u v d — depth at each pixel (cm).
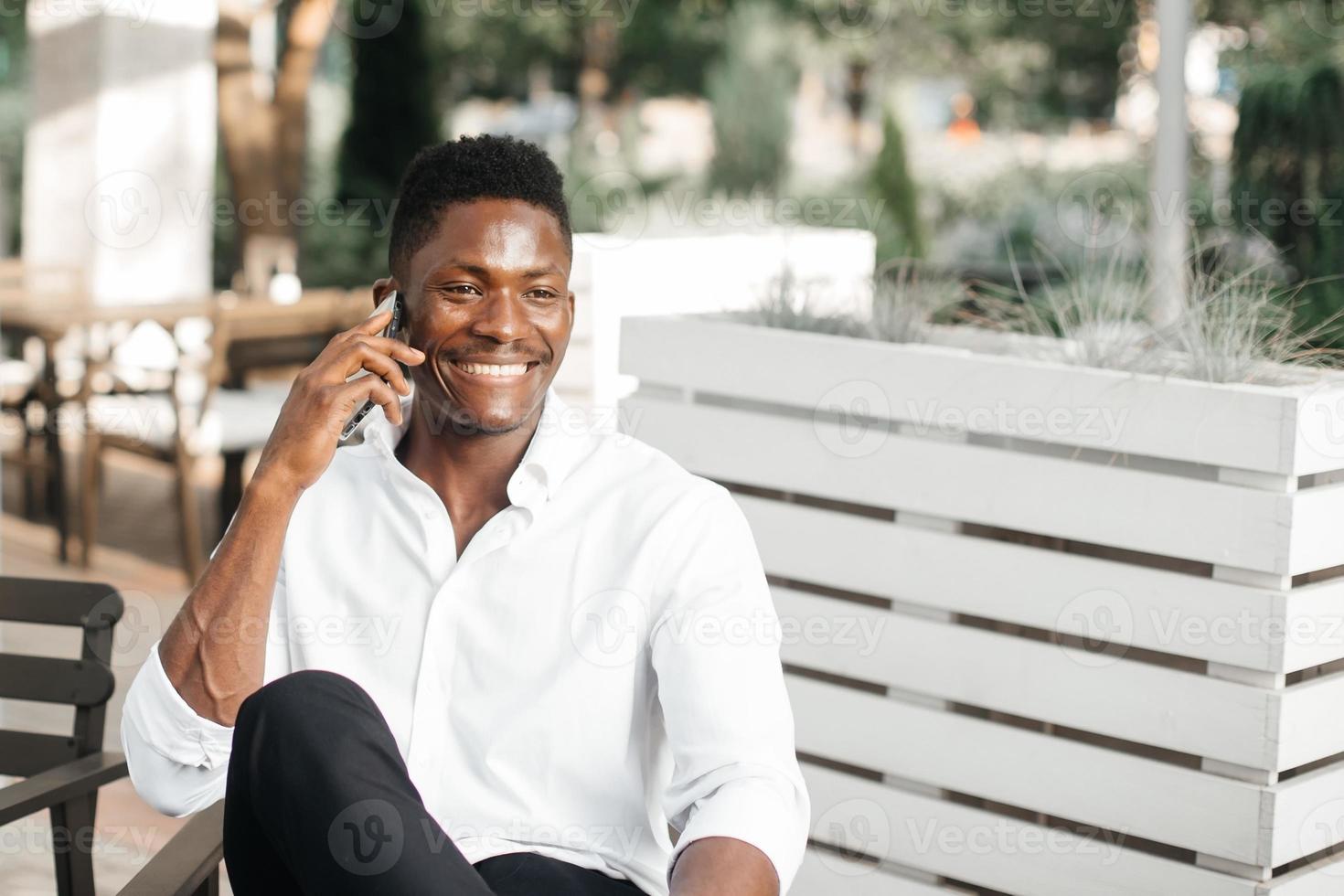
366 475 185
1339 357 229
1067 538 215
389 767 148
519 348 177
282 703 149
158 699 168
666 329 258
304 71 861
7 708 381
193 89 632
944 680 227
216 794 179
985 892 226
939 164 1434
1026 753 219
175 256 633
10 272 593
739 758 163
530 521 176
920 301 262
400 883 142
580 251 377
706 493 178
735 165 1373
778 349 245
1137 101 1292
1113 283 244
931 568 228
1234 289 228
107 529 589
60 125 620
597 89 1636
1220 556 201
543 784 172
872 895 235
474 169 178
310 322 569
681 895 149
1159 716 206
